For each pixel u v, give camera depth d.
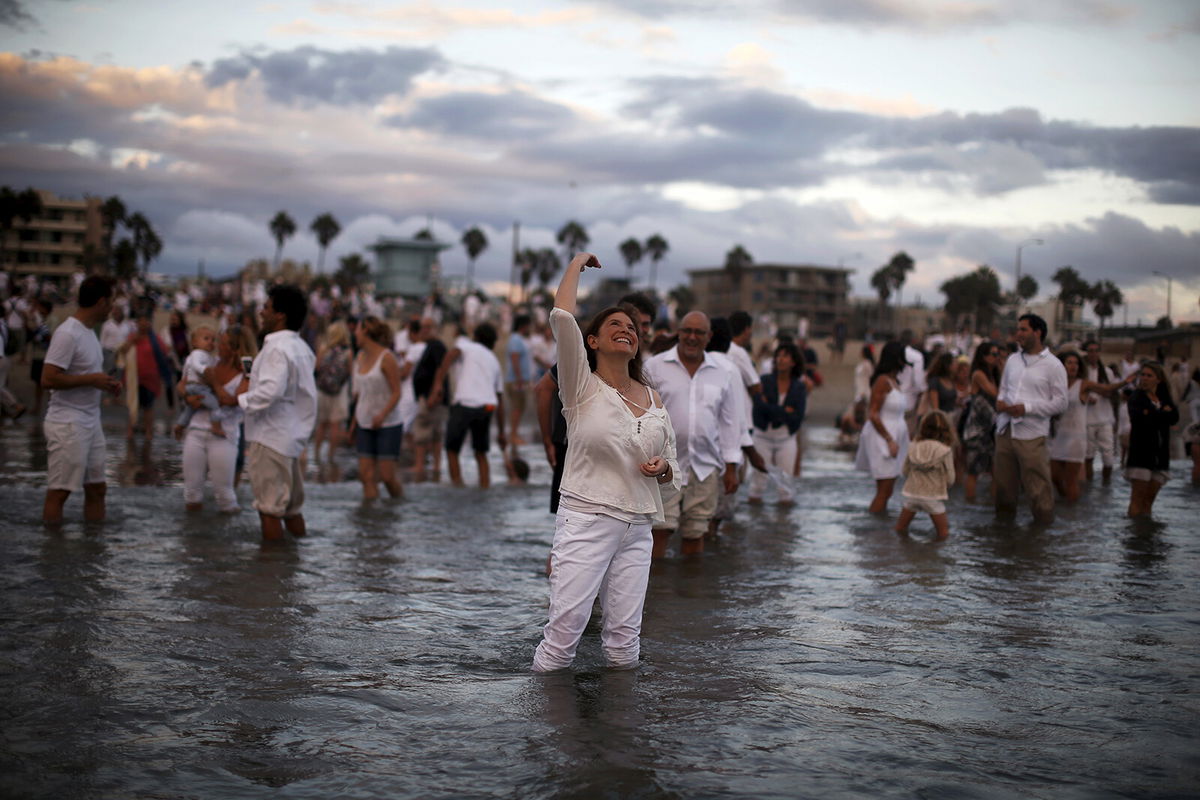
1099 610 6.21
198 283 58.97
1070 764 3.61
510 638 5.32
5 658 4.69
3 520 8.34
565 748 3.64
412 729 3.84
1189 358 23.94
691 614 5.95
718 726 3.93
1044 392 10.17
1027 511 11.05
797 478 13.84
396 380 10.71
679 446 7.82
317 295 36.97
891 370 10.61
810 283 126.50
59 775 3.35
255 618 5.58
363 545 7.96
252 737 3.74
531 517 9.70
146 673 4.52
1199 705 4.34
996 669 4.86
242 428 9.79
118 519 8.62
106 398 21.77
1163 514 10.74
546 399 7.25
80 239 102.75
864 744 3.76
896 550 8.34
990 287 102.88
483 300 65.94
